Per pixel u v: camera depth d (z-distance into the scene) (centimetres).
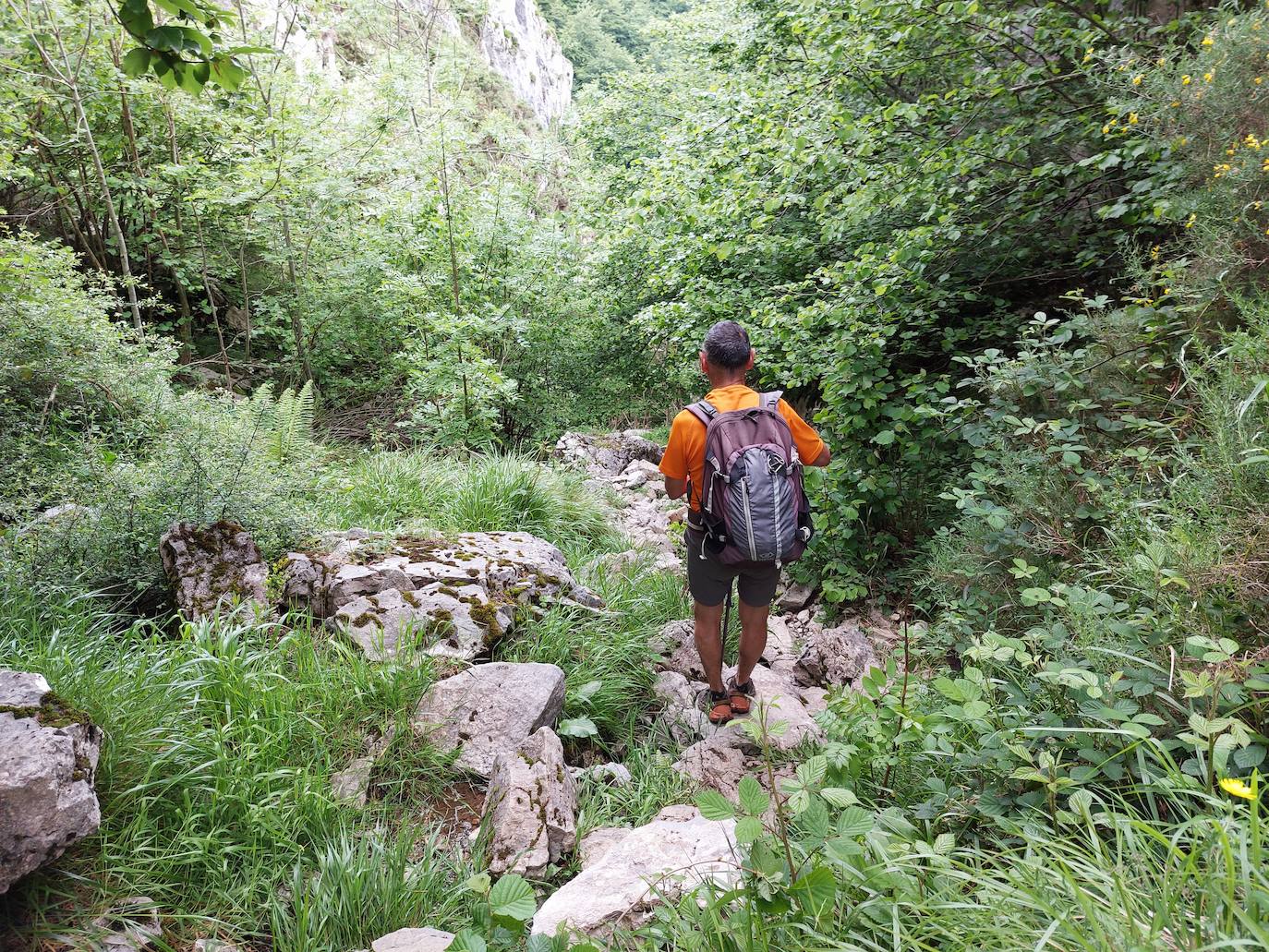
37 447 440
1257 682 170
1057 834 180
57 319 513
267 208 977
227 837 216
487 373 862
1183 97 358
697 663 380
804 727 311
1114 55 437
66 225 1000
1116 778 176
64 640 270
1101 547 299
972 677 217
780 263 675
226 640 277
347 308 1052
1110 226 502
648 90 1338
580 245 1183
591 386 1161
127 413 513
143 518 358
